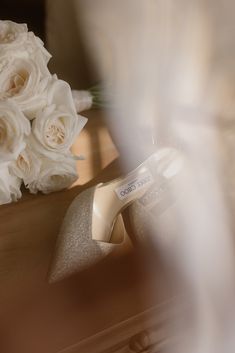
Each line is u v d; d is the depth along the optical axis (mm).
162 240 601
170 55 815
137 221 601
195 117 766
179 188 626
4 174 569
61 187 625
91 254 556
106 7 835
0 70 572
